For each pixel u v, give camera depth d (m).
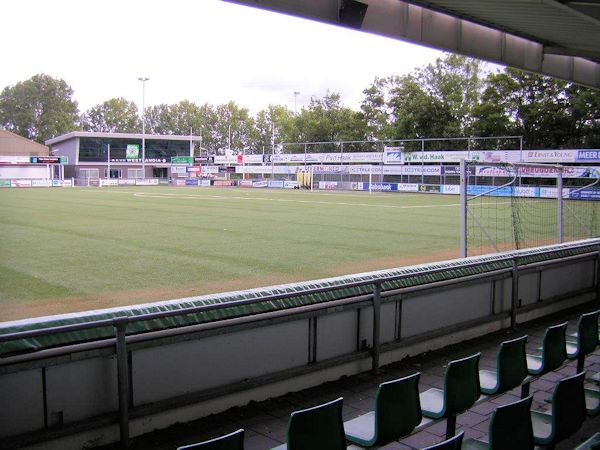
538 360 5.35
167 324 4.41
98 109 125.56
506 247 16.47
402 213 28.39
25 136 107.88
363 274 6.12
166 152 81.88
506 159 44.22
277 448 3.49
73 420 4.00
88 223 22.77
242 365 4.92
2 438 3.69
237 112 127.25
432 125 60.97
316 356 5.49
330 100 85.81
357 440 3.68
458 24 9.53
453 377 4.06
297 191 54.41
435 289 6.62
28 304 9.71
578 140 49.31
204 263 13.80
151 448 4.16
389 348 6.15
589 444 3.81
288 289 5.23
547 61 11.73
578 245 9.26
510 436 3.35
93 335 4.07
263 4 6.98
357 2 7.73
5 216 25.62
